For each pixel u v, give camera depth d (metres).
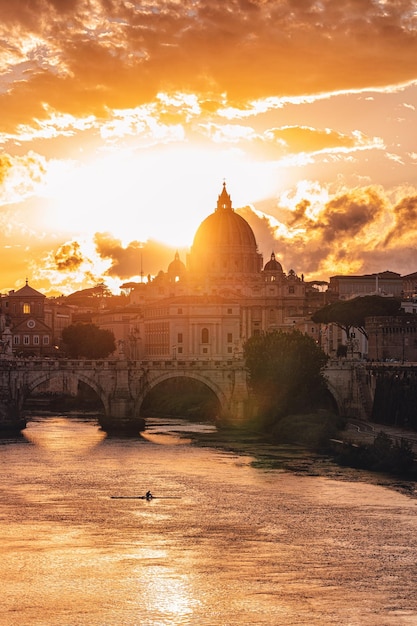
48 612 99.62
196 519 134.88
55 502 145.75
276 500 147.00
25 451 198.38
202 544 122.00
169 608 100.50
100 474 170.00
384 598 102.75
